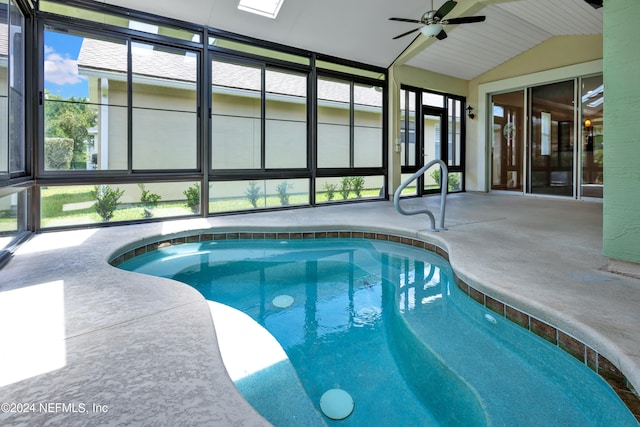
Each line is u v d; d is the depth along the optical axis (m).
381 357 1.94
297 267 3.61
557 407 1.40
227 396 1.05
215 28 4.90
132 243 3.44
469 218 4.71
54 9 3.87
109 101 5.77
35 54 3.72
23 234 3.56
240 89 7.08
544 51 7.05
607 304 1.81
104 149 5.50
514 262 2.62
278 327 2.31
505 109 7.90
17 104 3.45
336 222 4.49
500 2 5.20
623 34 2.14
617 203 2.24
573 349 1.63
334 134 6.62
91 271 2.44
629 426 1.28
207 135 4.89
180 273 3.40
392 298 2.76
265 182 6.62
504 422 1.33
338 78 6.41
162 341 1.41
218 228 4.25
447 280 3.12
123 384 1.11
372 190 7.46
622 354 1.34
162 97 6.59
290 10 4.95
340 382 1.71
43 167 3.79
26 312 1.71
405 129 7.40
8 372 1.18
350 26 5.52
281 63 5.60
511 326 1.98
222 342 1.86
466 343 1.93
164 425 0.92
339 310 2.59
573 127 6.81
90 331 1.50
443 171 3.91
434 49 6.81
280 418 1.30
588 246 3.11
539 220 4.53
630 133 2.16
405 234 3.99
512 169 7.86
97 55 5.45
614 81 2.20
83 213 5.39
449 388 1.65
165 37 4.53
